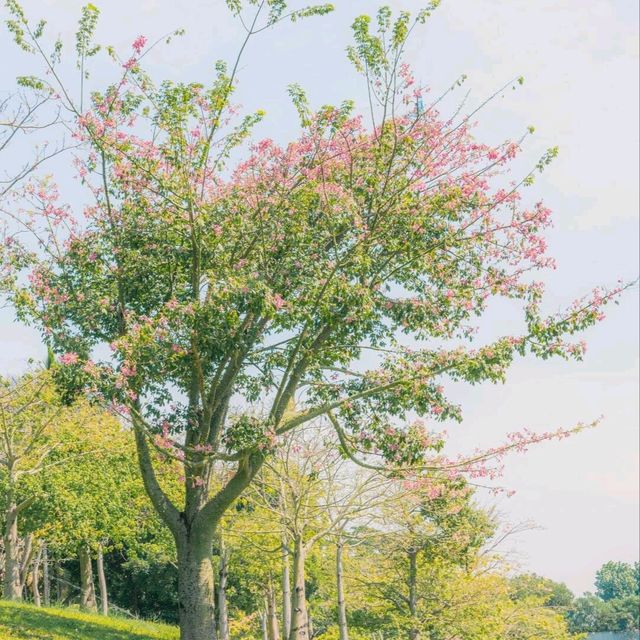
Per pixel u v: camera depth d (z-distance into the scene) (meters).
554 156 16.72
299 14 15.62
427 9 15.64
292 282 17.03
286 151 17.39
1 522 32.25
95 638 22.19
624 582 172.12
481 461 16.95
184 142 16.19
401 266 17.20
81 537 32.19
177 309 15.83
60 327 17.16
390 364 17.77
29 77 15.30
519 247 17.16
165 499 17.94
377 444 17.47
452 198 16.62
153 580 48.53
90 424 30.42
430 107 16.62
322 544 30.45
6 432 28.92
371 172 17.17
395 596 31.58
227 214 17.23
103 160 17.08
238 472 17.38
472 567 30.98
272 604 37.81
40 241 17.62
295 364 18.39
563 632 35.47
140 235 17.80
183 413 17.45
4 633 19.77
